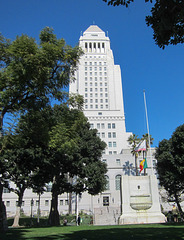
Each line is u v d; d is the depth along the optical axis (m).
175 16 7.41
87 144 33.59
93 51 118.12
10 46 15.70
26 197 67.06
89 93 107.94
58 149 23.00
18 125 20.52
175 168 34.66
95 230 15.72
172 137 35.31
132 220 25.08
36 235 12.98
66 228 19.11
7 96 16.11
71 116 23.47
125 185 26.78
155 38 8.28
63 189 36.75
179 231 13.01
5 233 14.91
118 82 112.44
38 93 17.25
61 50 17.19
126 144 91.94
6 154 27.09
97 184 33.22
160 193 57.22
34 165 28.05
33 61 14.94
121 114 94.62
